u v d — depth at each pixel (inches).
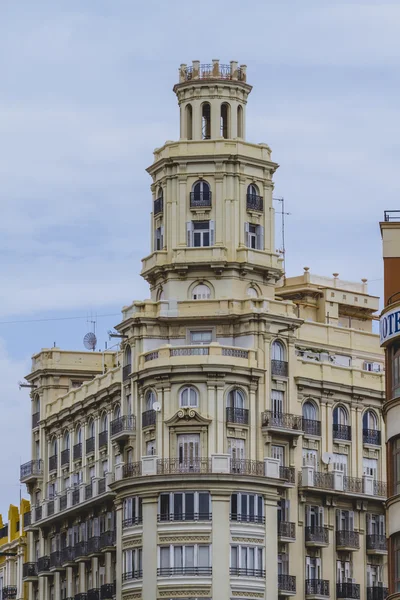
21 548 6550.2
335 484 5526.6
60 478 6117.1
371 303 6358.3
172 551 5172.2
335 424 5625.0
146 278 5669.3
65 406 6136.8
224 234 5556.1
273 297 5634.8
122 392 5570.9
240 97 5723.4
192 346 5324.8
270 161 5674.2
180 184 5605.3
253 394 5364.2
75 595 5876.0
